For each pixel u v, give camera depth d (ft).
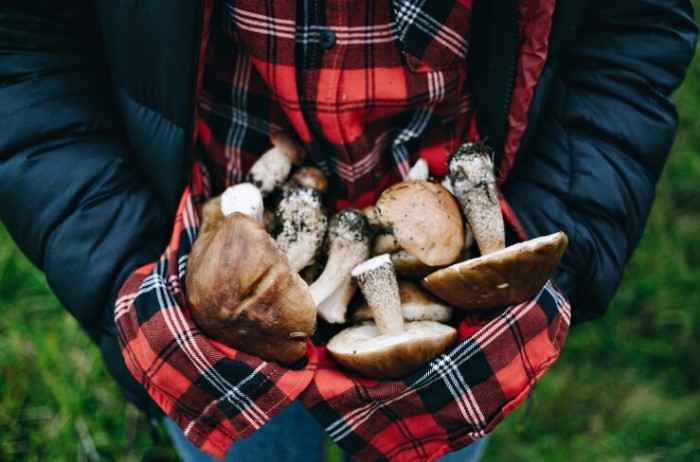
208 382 3.59
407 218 3.69
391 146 4.29
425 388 3.63
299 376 3.57
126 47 3.83
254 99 4.20
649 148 4.42
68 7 3.96
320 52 3.82
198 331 3.55
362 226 3.91
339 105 3.94
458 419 3.74
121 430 6.82
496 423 3.76
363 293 3.76
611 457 7.18
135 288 3.84
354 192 4.31
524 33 3.85
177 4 3.60
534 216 4.43
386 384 3.59
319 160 4.25
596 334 7.90
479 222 3.77
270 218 4.11
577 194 4.36
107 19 3.79
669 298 8.09
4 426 6.68
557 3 3.82
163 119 4.03
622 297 8.11
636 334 7.97
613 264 4.49
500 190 4.52
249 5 3.68
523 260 3.36
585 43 4.37
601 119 4.38
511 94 4.03
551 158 4.45
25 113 4.00
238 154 4.39
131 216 4.16
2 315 7.32
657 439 7.30
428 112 4.18
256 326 3.35
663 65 4.36
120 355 4.67
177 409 3.78
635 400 7.50
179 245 3.92
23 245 4.28
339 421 3.73
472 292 3.54
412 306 3.88
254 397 3.58
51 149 4.08
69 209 4.07
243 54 4.08
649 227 8.55
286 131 4.28
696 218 8.70
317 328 4.17
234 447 4.96
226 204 3.84
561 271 4.43
